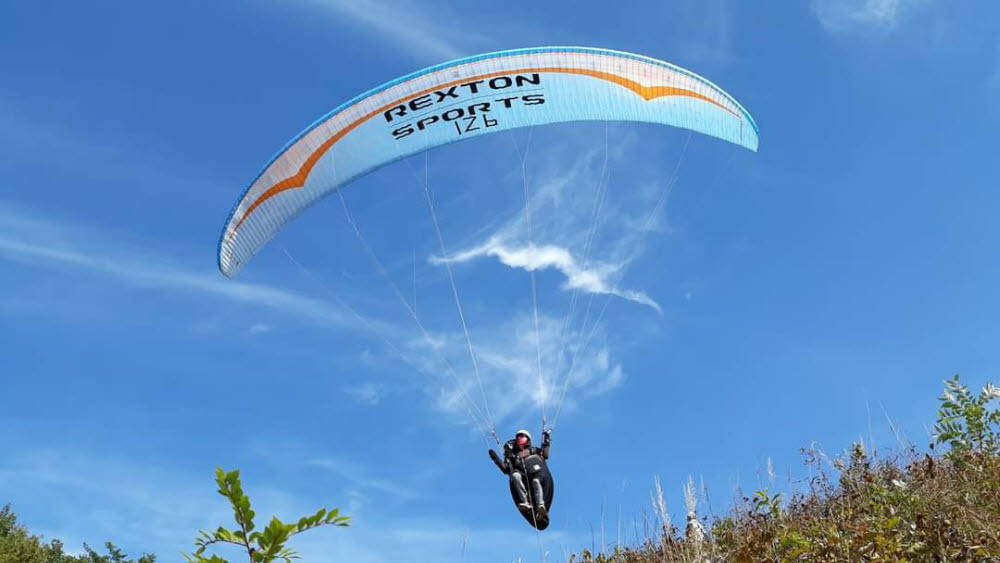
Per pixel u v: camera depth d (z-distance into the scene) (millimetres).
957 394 9555
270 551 2846
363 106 13781
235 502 2834
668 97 14281
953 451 9484
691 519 10234
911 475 10328
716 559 9148
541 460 12453
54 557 32062
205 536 2848
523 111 14484
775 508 9398
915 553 7488
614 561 10500
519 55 13703
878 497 8969
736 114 14383
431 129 14484
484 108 14391
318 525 2900
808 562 7746
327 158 14227
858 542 7574
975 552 7188
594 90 14195
